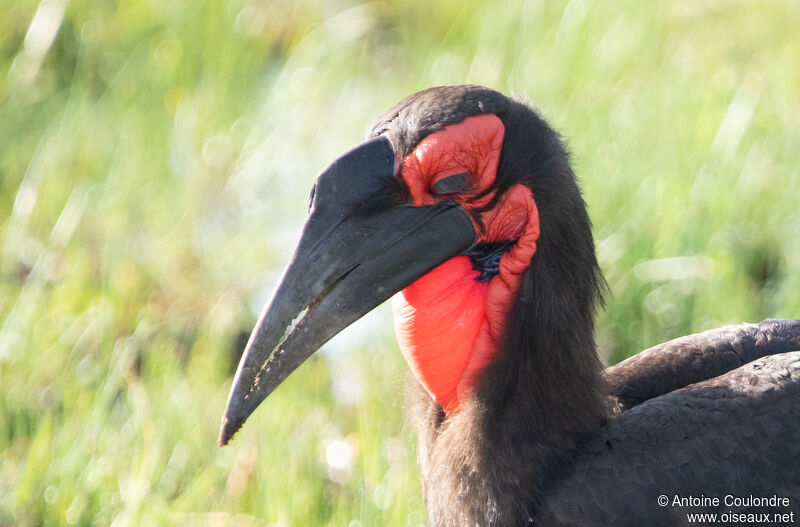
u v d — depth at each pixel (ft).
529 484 21.57
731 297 35.04
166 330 36.19
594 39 49.08
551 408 21.61
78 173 43.55
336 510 28.76
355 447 31.63
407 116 21.31
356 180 21.13
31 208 40.57
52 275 37.40
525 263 21.56
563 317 21.58
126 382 33.42
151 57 50.90
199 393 32.76
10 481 30.01
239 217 43.19
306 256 21.03
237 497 29.89
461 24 54.80
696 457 20.99
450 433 22.18
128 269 38.04
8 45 50.96
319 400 33.60
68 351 34.22
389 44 56.08
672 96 43.98
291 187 44.98
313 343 21.25
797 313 34.47
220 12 52.54
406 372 24.06
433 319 21.94
